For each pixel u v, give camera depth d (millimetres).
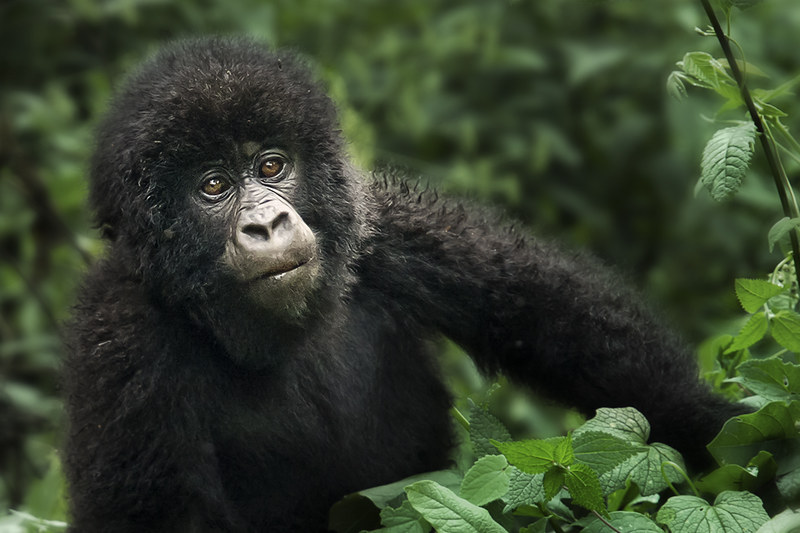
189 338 8383
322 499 8836
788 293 7973
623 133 15906
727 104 7648
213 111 7965
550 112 16359
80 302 8508
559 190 15992
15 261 14844
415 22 17531
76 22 16109
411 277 9000
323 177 8461
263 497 8719
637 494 7707
